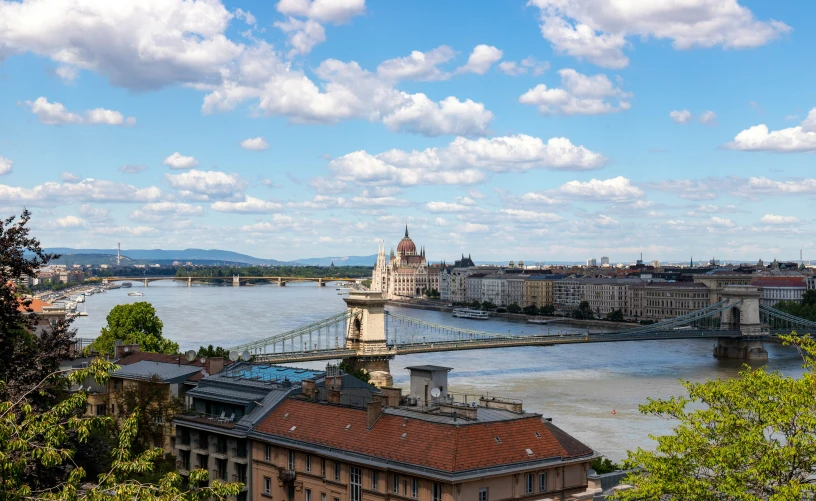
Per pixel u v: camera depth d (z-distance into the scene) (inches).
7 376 2763.3
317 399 3841.0
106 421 2025.1
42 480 2507.4
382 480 3179.1
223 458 3853.3
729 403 2701.8
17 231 3046.3
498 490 3085.6
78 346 7485.2
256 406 3897.6
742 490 2359.7
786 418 2474.2
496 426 3230.8
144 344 7647.6
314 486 3462.1
